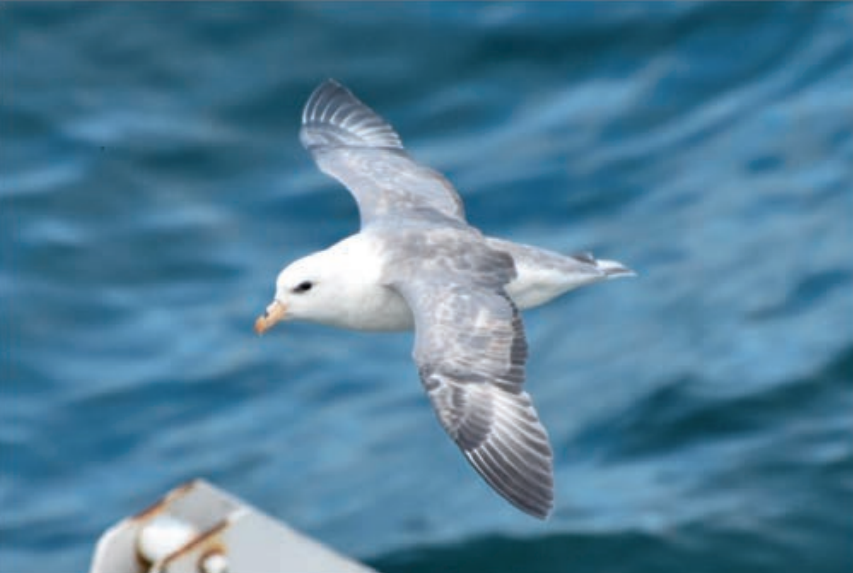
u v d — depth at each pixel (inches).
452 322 483.2
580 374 928.3
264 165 1091.3
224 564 418.3
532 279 528.7
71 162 1107.3
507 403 464.4
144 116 1133.7
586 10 1162.0
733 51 1129.4
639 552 793.6
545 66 1137.4
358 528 851.4
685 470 848.9
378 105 1119.6
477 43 1153.4
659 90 1112.2
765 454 851.4
